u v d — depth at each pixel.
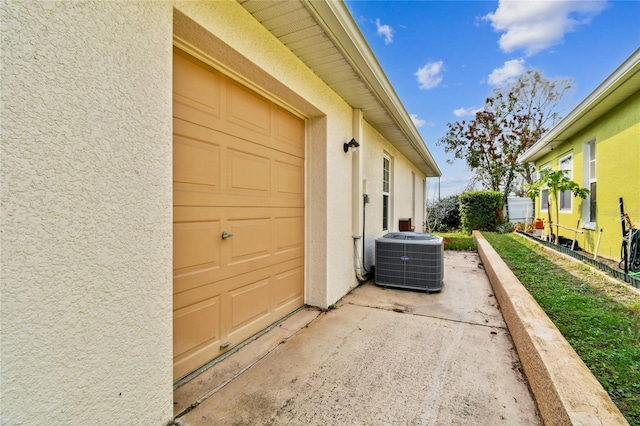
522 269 4.89
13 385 1.08
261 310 2.91
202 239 2.23
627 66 4.57
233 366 2.30
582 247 7.40
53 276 1.19
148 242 1.56
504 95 17.59
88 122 1.30
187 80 2.11
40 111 1.15
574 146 7.84
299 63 2.98
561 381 1.51
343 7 2.39
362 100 4.09
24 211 1.11
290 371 2.26
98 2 1.34
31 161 1.13
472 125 17.89
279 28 2.48
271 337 2.81
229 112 2.49
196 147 2.18
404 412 1.81
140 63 1.52
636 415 1.58
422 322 3.20
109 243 1.39
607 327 2.64
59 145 1.21
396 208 7.49
